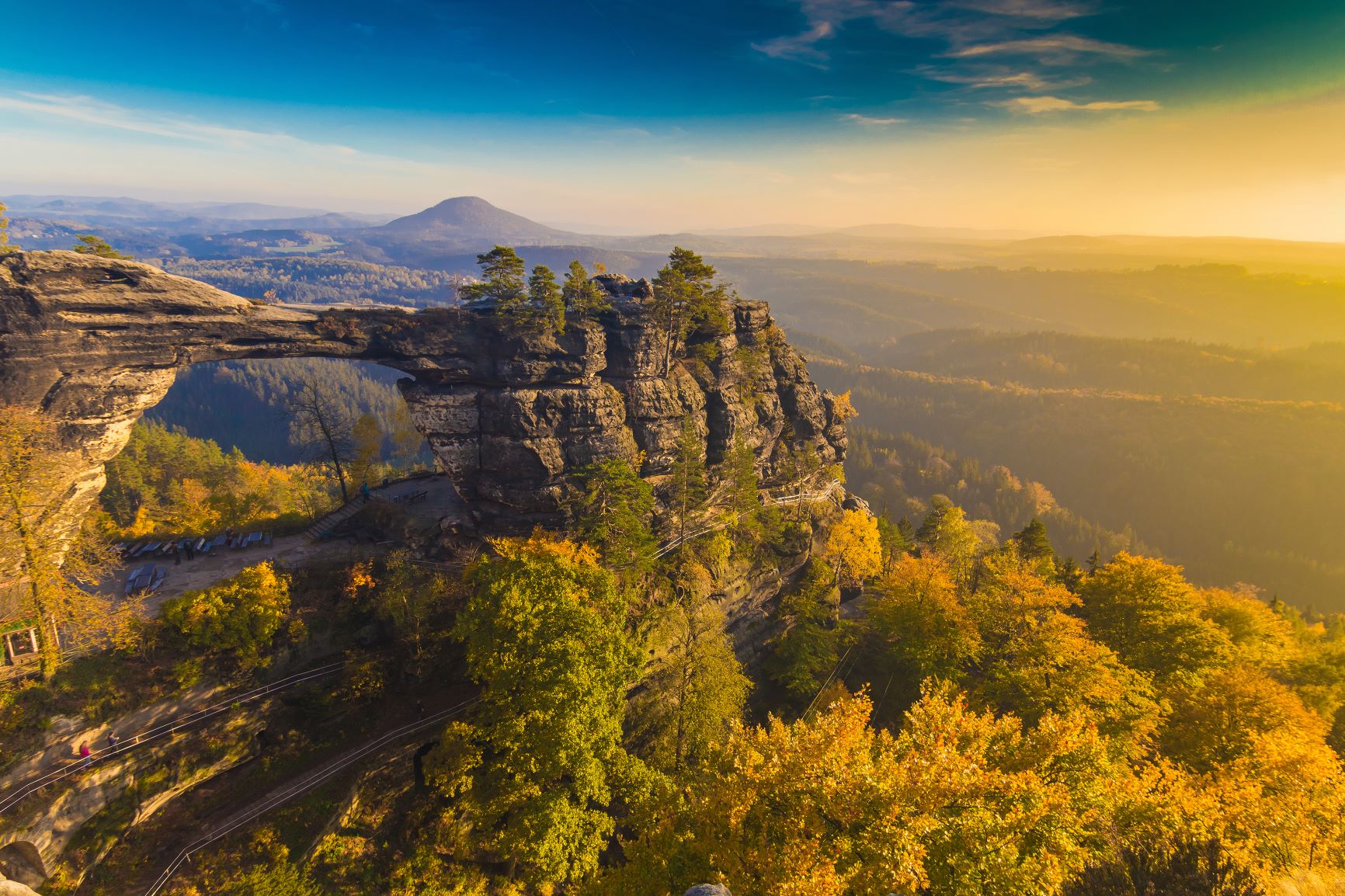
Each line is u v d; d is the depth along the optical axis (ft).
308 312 181.57
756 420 276.00
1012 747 107.76
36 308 143.64
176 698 141.59
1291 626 276.00
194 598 150.41
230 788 142.20
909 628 207.10
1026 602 187.73
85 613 135.13
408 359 193.36
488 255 195.93
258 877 122.21
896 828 78.79
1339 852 107.14
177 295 162.61
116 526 193.47
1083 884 76.89
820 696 209.46
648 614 191.72
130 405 157.38
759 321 287.48
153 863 126.31
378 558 188.85
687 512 234.17
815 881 74.90
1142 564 211.20
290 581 170.71
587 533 199.41
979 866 77.87
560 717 128.77
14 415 134.51
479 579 163.02
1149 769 123.34
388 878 135.85
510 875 143.23
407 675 170.60
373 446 251.80
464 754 139.13
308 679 160.35
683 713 170.19
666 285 224.94
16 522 124.67
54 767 123.13
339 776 147.54
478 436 202.69
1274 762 125.90
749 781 94.73
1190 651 185.68
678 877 92.43
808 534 269.44
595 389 215.10
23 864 114.62
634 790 135.74
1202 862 79.97
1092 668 163.22
